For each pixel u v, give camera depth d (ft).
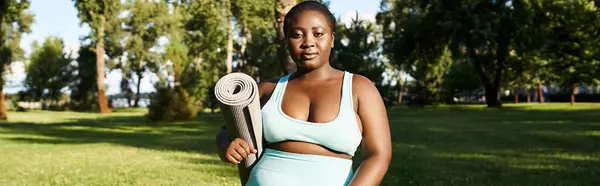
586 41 118.01
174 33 152.25
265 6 106.52
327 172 6.18
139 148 43.11
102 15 140.87
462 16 120.57
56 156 37.35
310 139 6.22
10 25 156.15
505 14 116.88
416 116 98.02
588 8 114.01
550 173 26.91
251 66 121.08
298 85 6.56
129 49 163.53
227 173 28.14
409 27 128.26
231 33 130.21
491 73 135.54
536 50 118.62
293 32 6.46
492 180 24.99
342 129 6.17
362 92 6.44
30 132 66.28
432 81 166.50
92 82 192.24
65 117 115.85
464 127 64.90
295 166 6.21
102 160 34.73
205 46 151.02
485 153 36.37
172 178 26.48
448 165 30.30
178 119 89.86
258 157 6.47
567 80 131.34
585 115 89.35
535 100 228.43
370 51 95.14
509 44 121.90
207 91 101.24
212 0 120.57
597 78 120.98
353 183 6.15
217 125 78.89
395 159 33.24
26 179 26.99
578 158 32.73
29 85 175.11
